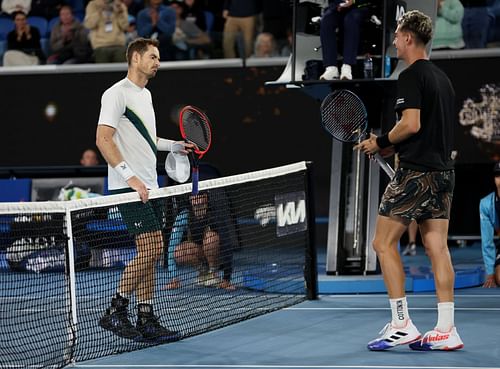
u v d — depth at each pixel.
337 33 19.70
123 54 31.70
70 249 12.32
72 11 32.16
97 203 12.75
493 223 19.30
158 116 31.62
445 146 12.10
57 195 27.03
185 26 31.47
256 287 18.64
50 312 16.08
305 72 20.03
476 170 29.56
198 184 14.09
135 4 31.80
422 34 12.16
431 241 12.27
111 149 13.41
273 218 24.98
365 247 19.94
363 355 12.04
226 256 18.08
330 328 14.36
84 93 31.89
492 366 11.11
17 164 32.25
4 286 19.48
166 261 15.93
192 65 31.34
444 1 29.42
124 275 13.54
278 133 31.05
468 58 29.39
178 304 16.42
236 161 31.33
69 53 32.03
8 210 11.53
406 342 12.18
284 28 31.12
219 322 14.73
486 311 15.80
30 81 32.12
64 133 32.03
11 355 12.32
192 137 13.88
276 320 15.22
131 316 13.54
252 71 31.11
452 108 12.32
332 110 13.58
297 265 21.50
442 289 12.20
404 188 12.04
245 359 11.90
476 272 19.83
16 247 17.97
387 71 19.28
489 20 29.36
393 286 12.25
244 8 31.09
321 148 30.83
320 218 30.64
